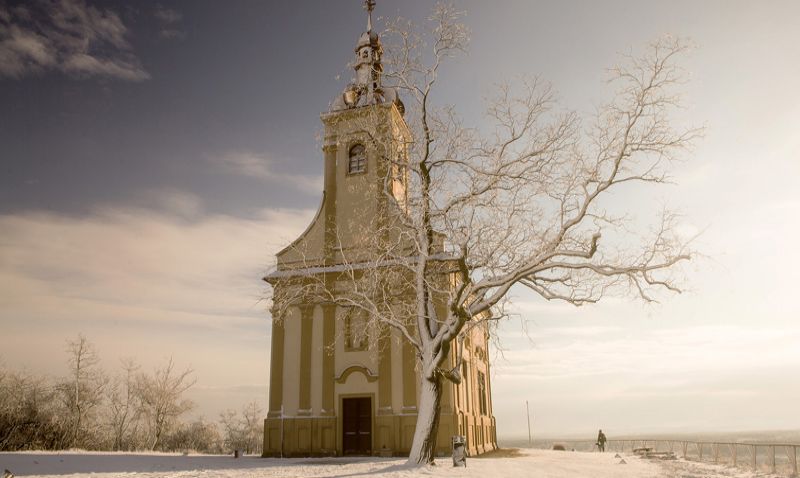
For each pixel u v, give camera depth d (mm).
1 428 37469
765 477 19562
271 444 29141
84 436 45344
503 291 20844
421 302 22234
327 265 31172
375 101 33750
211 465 22891
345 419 29031
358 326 29750
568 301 20453
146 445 53188
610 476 18547
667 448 37406
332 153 33531
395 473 18094
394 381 28547
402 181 24500
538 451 37281
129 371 54562
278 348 30359
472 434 31859
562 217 20625
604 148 20125
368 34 36344
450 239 21391
